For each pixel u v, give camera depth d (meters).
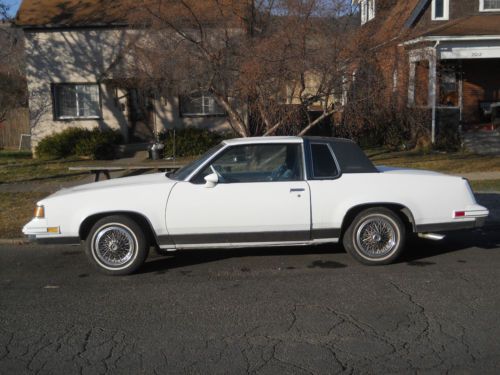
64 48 19.16
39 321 5.22
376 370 4.10
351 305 5.50
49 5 20.03
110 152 18.25
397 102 11.80
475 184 12.11
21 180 14.30
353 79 11.18
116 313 5.40
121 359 4.36
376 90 11.22
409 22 19.86
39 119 19.41
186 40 11.78
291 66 10.77
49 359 4.38
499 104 18.23
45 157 18.50
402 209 6.88
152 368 4.18
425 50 13.66
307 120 12.62
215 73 11.58
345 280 6.32
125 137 19.53
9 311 5.52
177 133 17.94
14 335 4.89
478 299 5.62
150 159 17.42
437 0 19.72
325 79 11.11
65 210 6.54
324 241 6.80
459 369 4.11
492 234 8.66
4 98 22.06
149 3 11.96
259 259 7.28
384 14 14.20
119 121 19.52
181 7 11.61
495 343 4.55
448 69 18.17
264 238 6.70
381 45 11.23
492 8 19.73
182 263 7.16
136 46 13.50
